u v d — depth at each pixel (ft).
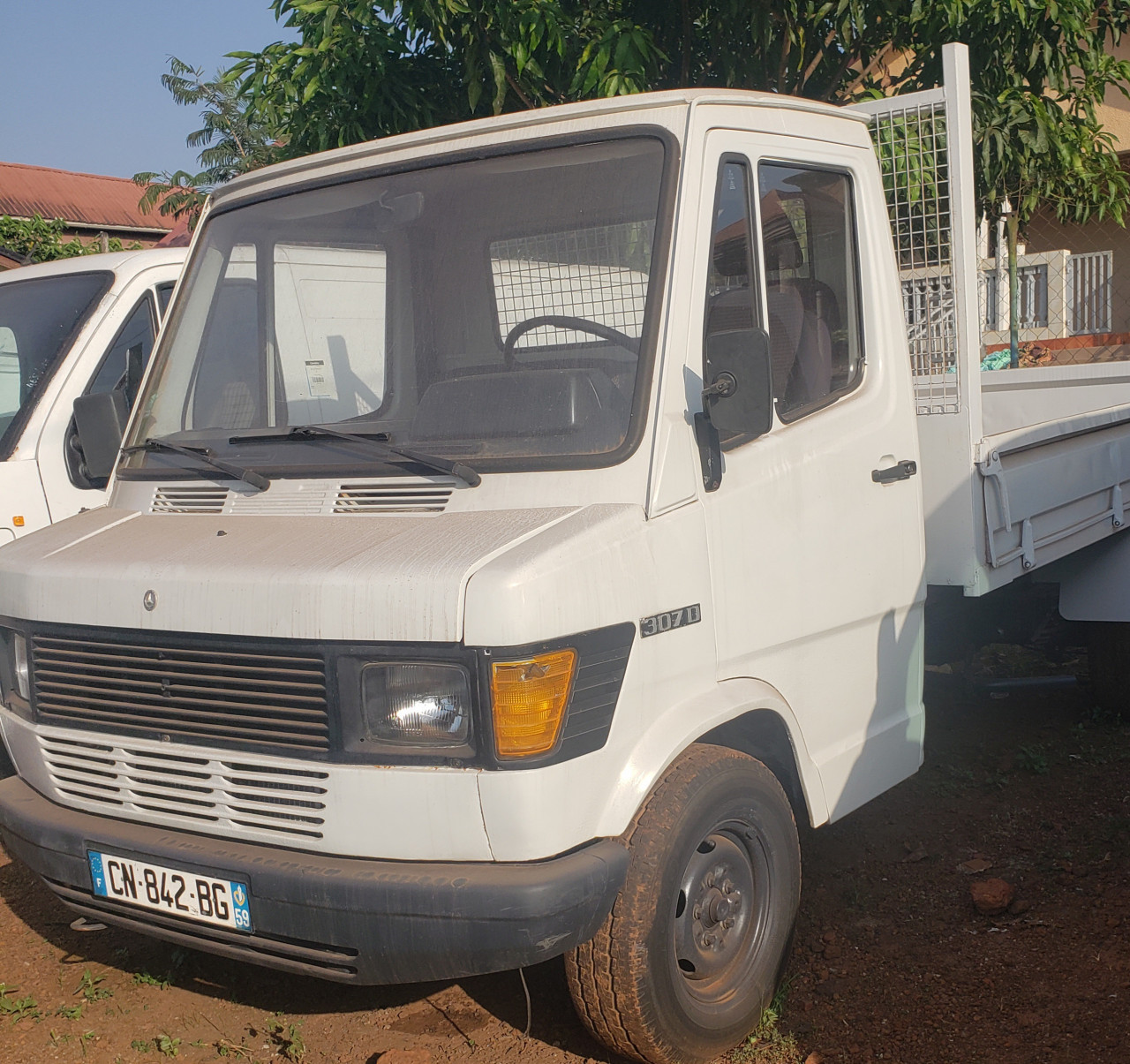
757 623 11.55
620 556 9.91
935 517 14.75
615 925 10.09
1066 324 40.09
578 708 9.52
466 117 26.18
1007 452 14.96
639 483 10.33
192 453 12.19
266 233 13.33
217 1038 12.21
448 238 11.96
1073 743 19.74
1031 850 15.72
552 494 10.41
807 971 13.07
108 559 11.12
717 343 10.45
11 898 15.90
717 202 11.44
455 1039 11.95
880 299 13.75
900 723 14.20
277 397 12.69
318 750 9.74
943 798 17.69
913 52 27.63
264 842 10.08
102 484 18.88
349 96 25.04
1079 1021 11.56
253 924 9.87
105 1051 12.00
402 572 9.46
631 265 10.99
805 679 12.44
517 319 11.51
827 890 15.03
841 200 13.47
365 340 12.21
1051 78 25.70
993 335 37.40
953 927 13.88
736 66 26.17
